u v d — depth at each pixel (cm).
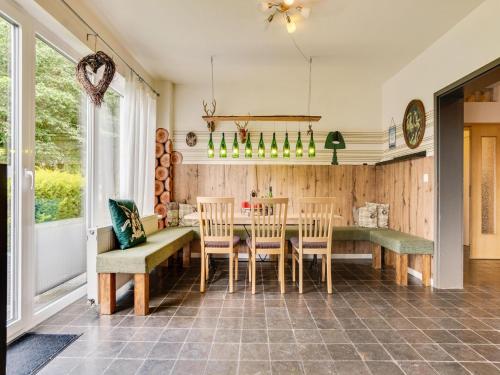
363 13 299
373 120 514
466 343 225
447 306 295
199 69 447
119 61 365
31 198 240
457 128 351
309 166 506
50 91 277
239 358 204
